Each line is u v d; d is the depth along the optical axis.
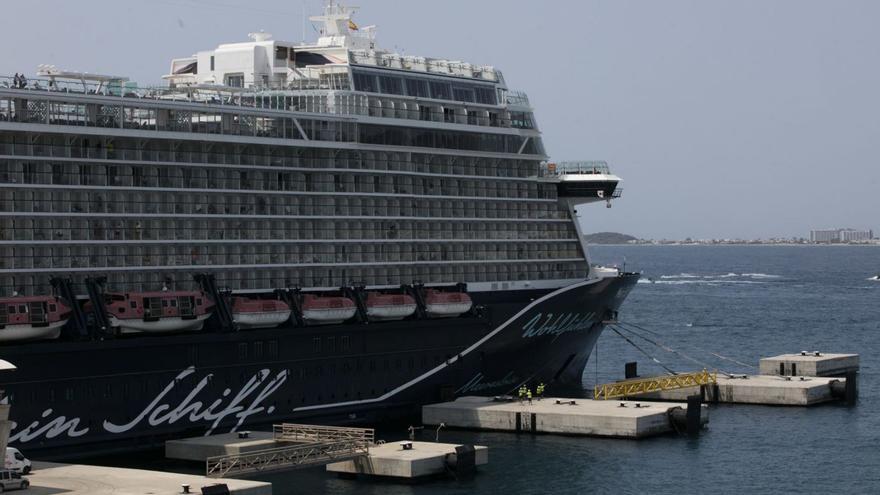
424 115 161.25
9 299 122.62
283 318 141.88
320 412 145.88
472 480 129.50
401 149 157.38
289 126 147.62
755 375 192.25
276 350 141.25
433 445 134.62
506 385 168.12
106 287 132.50
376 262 155.25
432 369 156.38
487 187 167.25
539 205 173.25
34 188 127.88
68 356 125.12
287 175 148.25
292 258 148.12
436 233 161.62
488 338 161.88
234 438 132.75
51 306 125.12
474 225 165.62
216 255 141.62
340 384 147.50
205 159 140.75
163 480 113.06
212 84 150.25
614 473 133.12
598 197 174.62
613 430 148.25
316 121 149.88
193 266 139.38
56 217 129.38
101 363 127.44
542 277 172.75
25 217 127.69
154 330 132.38
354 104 154.38
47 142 129.12
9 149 126.88
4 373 121.00
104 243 132.25
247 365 138.75
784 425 158.38
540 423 150.50
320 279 150.62
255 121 145.12
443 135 162.12
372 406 151.00
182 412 133.88
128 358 129.38
